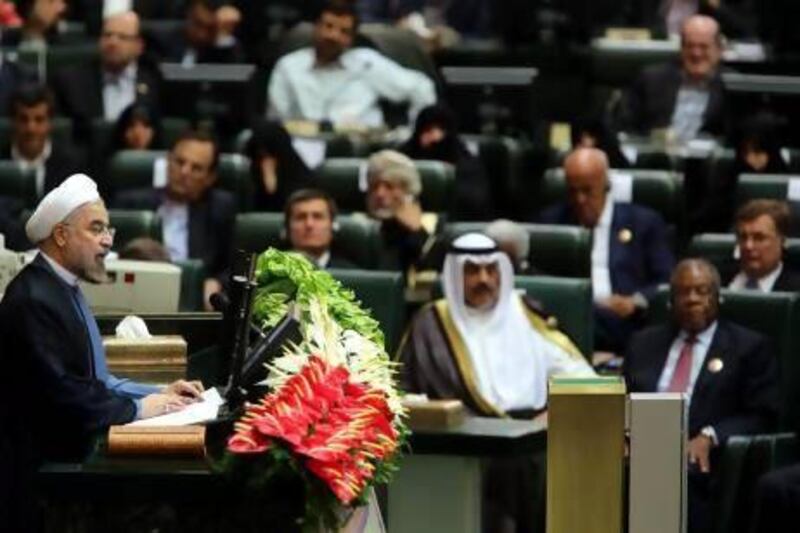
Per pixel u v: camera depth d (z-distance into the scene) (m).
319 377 16.64
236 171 34.38
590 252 30.39
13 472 17.39
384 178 31.19
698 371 26.66
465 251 26.78
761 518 24.38
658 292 28.31
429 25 46.12
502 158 36.84
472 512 23.56
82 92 39.25
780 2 41.16
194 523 16.09
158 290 23.17
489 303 26.86
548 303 27.45
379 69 39.97
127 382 18.36
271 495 15.98
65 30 44.34
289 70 40.03
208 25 42.69
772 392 26.53
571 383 17.97
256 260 18.50
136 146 36.38
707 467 26.17
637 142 37.88
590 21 43.41
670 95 38.69
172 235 32.47
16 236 28.70
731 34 43.34
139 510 16.08
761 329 26.91
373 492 18.06
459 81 39.50
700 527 25.92
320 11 43.91
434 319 26.91
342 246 30.31
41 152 35.31
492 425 23.80
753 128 35.41
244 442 15.91
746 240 29.12
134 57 39.38
